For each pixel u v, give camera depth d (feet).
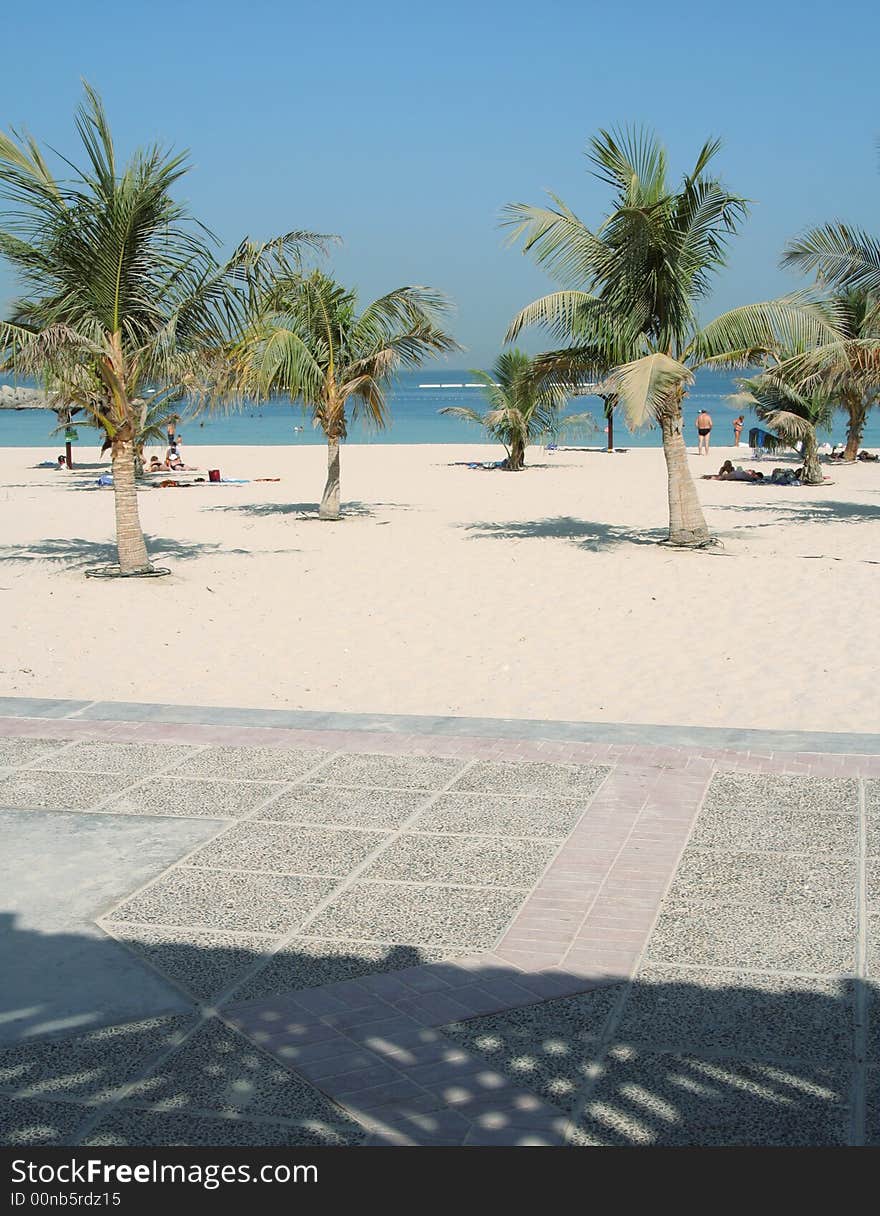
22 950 14.62
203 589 47.47
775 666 33.24
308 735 23.75
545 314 53.67
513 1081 11.74
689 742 22.98
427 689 31.19
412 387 618.03
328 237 45.21
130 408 48.24
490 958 14.33
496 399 118.01
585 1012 13.03
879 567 51.06
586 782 20.70
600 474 110.73
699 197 51.44
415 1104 11.40
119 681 32.01
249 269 45.21
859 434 120.98
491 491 94.12
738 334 53.26
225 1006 13.26
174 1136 10.99
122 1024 12.89
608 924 15.19
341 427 71.26
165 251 44.52
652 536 63.46
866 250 62.13
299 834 18.48
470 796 20.08
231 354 48.44
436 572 51.75
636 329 54.08
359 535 65.72
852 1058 12.05
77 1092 11.66
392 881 16.67
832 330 52.75
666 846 17.75
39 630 38.96
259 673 33.09
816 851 17.44
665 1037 12.50
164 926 15.31
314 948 14.67
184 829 18.74
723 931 14.93
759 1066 11.93
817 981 13.64
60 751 22.82
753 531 65.21
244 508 81.87
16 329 42.96
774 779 20.72
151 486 101.14
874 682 31.12
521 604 43.80
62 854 17.75
